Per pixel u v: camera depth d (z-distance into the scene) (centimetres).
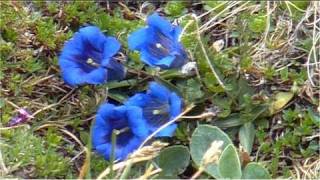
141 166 22
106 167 22
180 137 23
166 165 22
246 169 21
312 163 23
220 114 23
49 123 23
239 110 23
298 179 22
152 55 23
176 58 23
